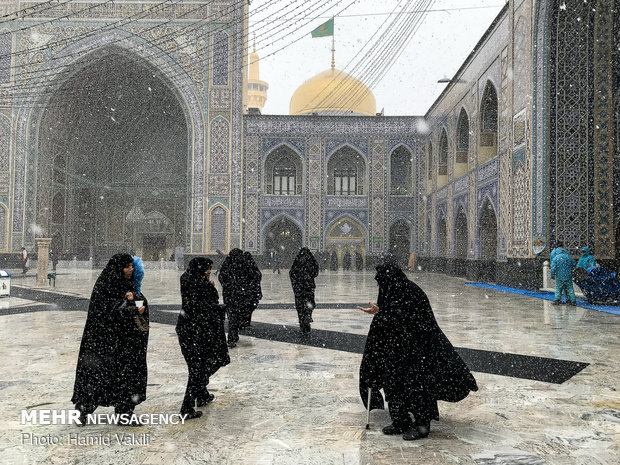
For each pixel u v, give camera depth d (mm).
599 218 10953
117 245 28500
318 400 3209
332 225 23281
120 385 2717
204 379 2910
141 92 25594
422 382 2549
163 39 21984
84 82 23516
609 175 10984
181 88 22062
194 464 2219
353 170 24016
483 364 4164
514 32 12539
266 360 4359
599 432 2639
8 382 3576
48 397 3221
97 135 27516
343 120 23297
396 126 23359
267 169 23438
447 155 20062
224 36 22078
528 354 4555
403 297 2602
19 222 21953
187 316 2957
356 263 22875
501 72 13461
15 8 22031
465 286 13492
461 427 2721
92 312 2744
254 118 22812
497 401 3189
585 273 8758
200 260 3070
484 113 15539
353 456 2312
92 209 28047
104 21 22000
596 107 11055
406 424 2600
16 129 22047
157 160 28859
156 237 28547
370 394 2723
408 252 23797
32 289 11602
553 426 2734
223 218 21953
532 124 11359
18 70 22016
